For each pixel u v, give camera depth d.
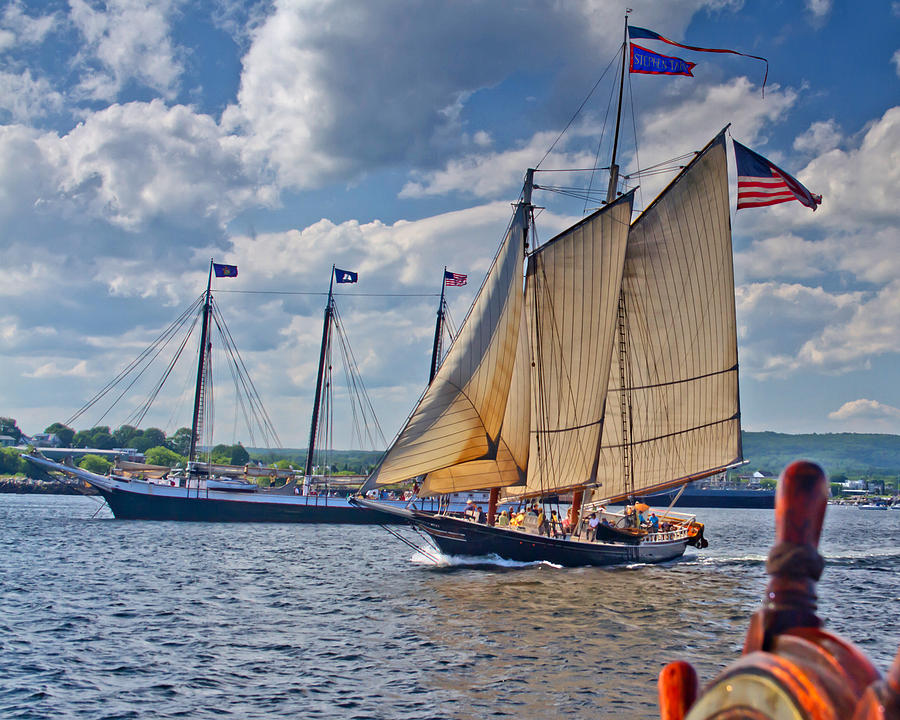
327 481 119.88
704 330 60.22
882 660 29.98
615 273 59.00
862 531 131.12
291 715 22.28
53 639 31.97
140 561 61.41
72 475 110.31
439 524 60.34
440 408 54.81
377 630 34.06
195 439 116.00
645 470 62.56
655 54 62.09
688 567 60.44
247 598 43.22
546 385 60.97
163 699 23.81
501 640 31.84
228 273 118.06
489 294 55.66
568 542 58.81
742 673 2.01
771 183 52.00
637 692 24.38
